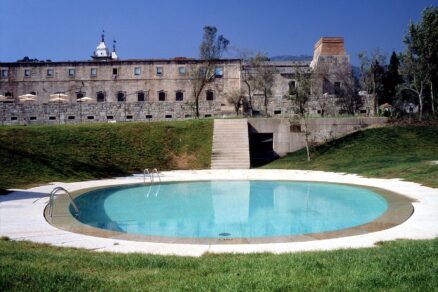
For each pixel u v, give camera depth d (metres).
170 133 35.34
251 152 39.91
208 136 35.09
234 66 60.78
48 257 7.76
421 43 40.53
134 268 7.06
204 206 17.20
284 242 9.97
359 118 36.81
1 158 24.62
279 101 53.16
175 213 15.72
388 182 21.02
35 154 27.41
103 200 18.48
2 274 6.02
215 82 60.78
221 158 32.28
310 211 15.88
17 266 6.64
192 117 53.00
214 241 10.16
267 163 34.00
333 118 36.62
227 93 57.59
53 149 29.27
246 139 34.25
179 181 23.95
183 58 62.81
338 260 7.20
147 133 34.97
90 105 51.41
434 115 40.91
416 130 34.19
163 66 61.62
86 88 61.84
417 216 12.81
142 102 52.16
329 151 33.44
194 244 9.85
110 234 11.02
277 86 58.31
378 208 15.95
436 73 41.41
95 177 25.70
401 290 5.54
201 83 58.75
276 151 36.50
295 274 6.33
